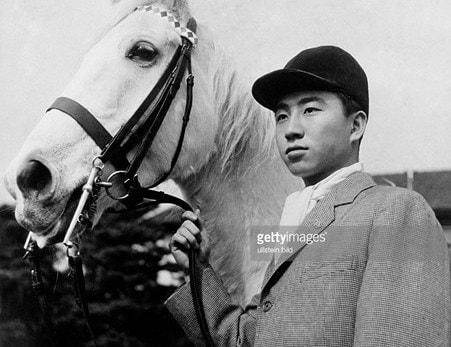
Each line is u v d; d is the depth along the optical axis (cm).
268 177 191
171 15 180
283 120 152
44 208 164
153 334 243
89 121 168
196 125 182
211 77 186
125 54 175
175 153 175
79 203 160
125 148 169
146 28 177
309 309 133
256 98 158
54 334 174
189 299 159
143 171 175
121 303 246
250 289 189
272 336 135
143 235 246
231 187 189
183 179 188
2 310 260
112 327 245
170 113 177
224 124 187
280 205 190
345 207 141
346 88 147
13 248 263
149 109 173
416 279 128
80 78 174
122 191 171
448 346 127
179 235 155
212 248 191
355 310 131
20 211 164
